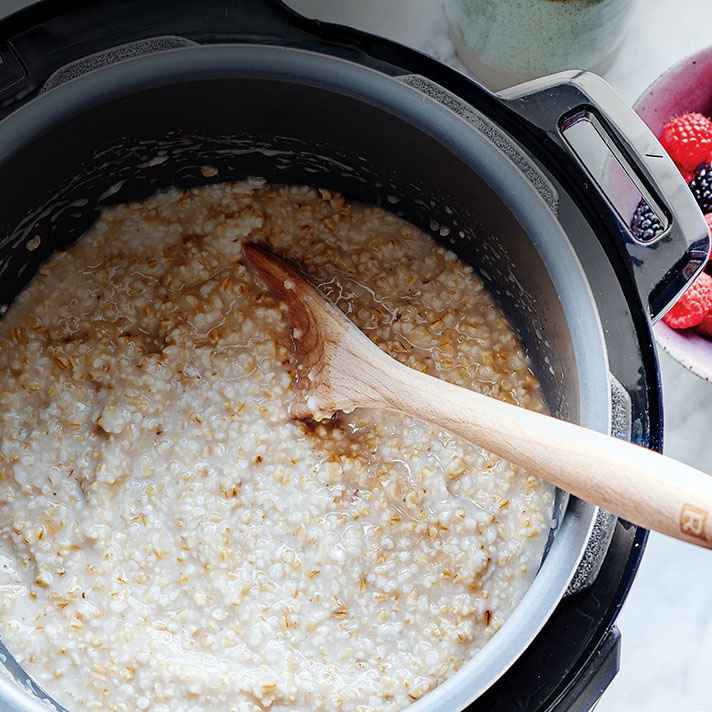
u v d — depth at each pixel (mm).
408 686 579
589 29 626
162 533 598
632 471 490
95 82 545
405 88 550
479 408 532
